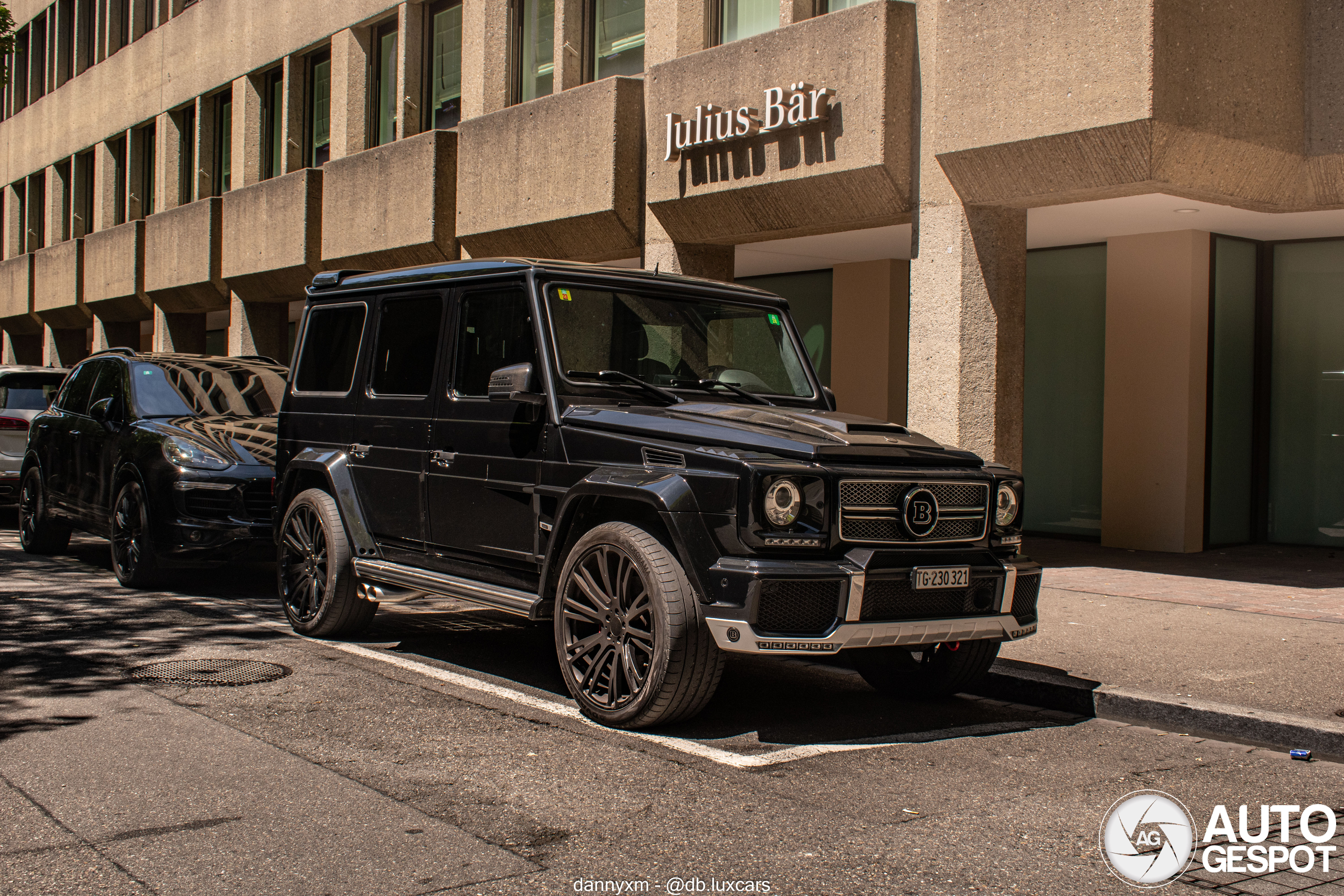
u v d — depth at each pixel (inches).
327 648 288.7
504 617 346.9
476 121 609.6
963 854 161.9
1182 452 488.4
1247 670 265.3
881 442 224.2
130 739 207.0
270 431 381.7
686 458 215.3
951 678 251.1
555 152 556.1
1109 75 361.7
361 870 150.7
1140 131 356.5
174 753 199.0
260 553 354.6
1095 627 315.6
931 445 234.1
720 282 281.1
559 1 585.0
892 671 263.0
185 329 970.7
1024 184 395.2
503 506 250.5
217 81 893.8
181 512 350.3
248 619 325.1
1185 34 361.4
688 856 158.4
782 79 453.7
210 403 405.1
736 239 506.0
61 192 1180.5
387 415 285.0
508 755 203.3
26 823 165.5
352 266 719.1
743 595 201.9
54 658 268.2
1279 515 519.5
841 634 204.8
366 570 282.7
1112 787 195.5
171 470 354.0
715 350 269.1
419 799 179.0
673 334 263.4
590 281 257.3
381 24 743.1
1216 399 502.9
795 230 480.4
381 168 681.0
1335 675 260.7
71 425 433.1
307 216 746.2
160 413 394.3
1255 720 226.2
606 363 251.3
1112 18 360.2
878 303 587.2
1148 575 419.5
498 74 625.9
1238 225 471.5
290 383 322.0
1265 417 519.5
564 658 231.1
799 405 271.4
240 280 828.0
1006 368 424.5
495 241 604.4
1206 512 495.5
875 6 419.5
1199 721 233.1
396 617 341.7
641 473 219.8
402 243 663.1
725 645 204.1
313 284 321.7
